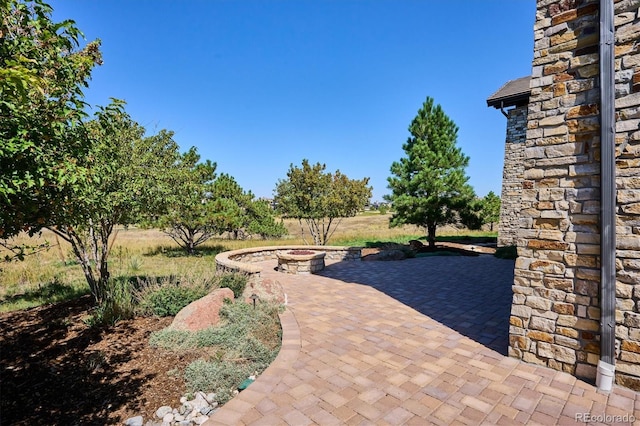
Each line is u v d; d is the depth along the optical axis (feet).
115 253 50.11
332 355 14.15
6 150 7.66
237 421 9.66
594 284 11.85
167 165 29.63
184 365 13.71
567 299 12.43
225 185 62.85
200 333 16.10
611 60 11.24
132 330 17.39
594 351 11.85
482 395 11.10
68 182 9.45
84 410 10.86
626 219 11.21
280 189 58.49
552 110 12.73
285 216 58.54
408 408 10.38
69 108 10.02
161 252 56.03
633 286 11.09
